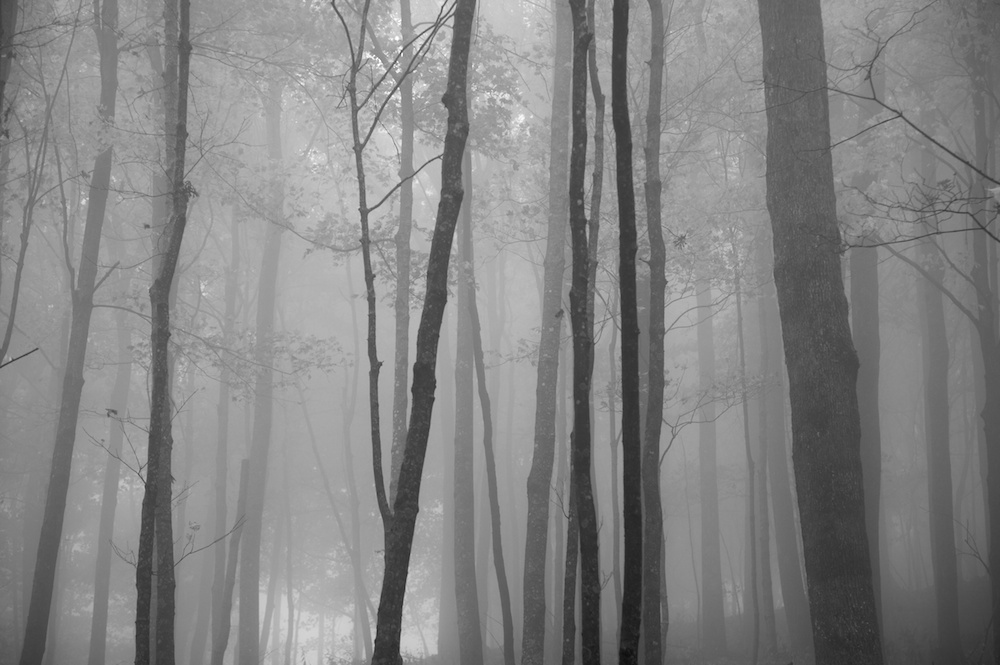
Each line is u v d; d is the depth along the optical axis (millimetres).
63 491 16453
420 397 6023
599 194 8719
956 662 18797
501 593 12734
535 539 14625
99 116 16344
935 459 21531
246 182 20906
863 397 17641
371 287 7023
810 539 11156
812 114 12219
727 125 19266
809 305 11688
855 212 15742
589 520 5941
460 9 6859
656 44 11031
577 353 6215
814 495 11195
